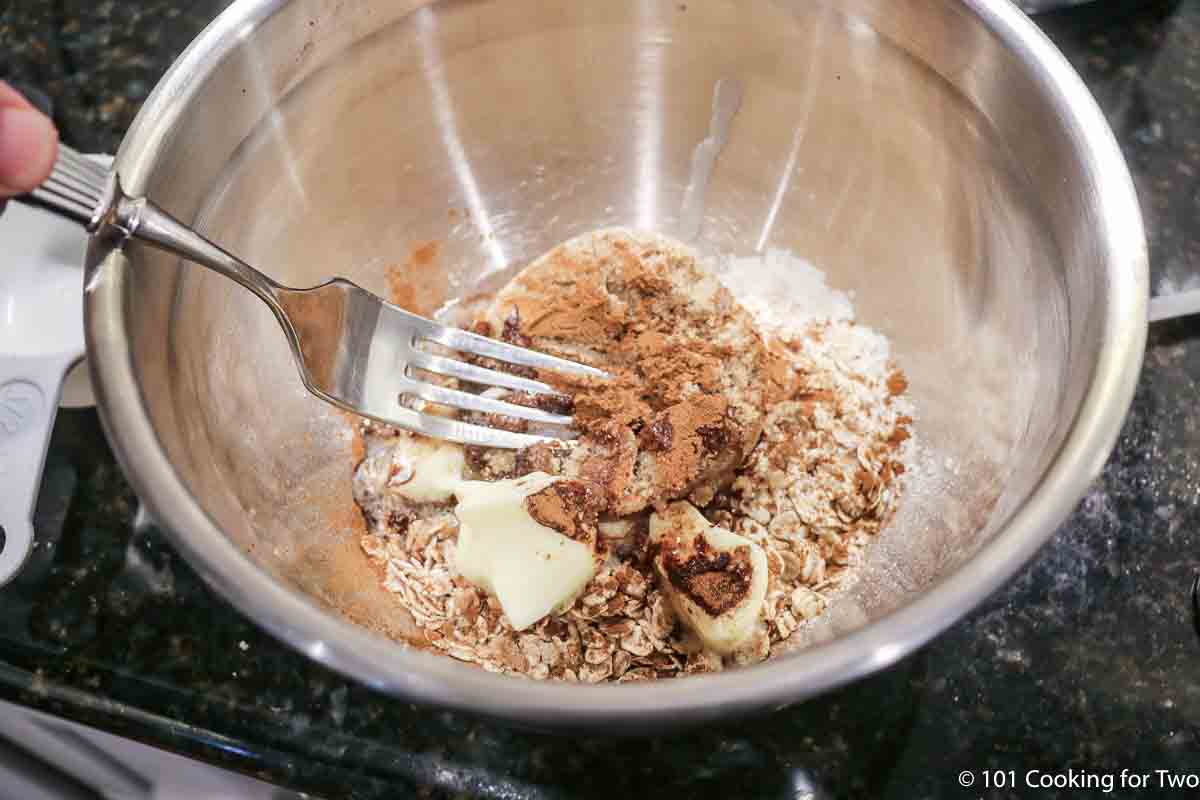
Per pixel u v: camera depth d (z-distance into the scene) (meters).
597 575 0.25
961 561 0.20
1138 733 0.24
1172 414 0.27
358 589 0.25
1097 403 0.20
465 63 0.27
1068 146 0.22
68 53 0.34
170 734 0.25
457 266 0.31
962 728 0.25
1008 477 0.23
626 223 0.32
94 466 0.28
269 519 0.25
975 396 0.26
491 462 0.27
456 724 0.25
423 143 0.29
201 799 0.30
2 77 0.34
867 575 0.26
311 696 0.25
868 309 0.29
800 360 0.29
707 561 0.25
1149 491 0.27
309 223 0.28
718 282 0.29
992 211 0.25
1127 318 0.20
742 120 0.29
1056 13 0.33
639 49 0.28
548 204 0.32
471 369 0.27
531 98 0.29
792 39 0.27
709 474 0.26
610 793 0.24
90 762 0.29
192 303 0.24
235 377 0.25
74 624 0.26
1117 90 0.32
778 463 0.27
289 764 0.25
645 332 0.28
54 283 0.27
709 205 0.31
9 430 0.26
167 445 0.21
